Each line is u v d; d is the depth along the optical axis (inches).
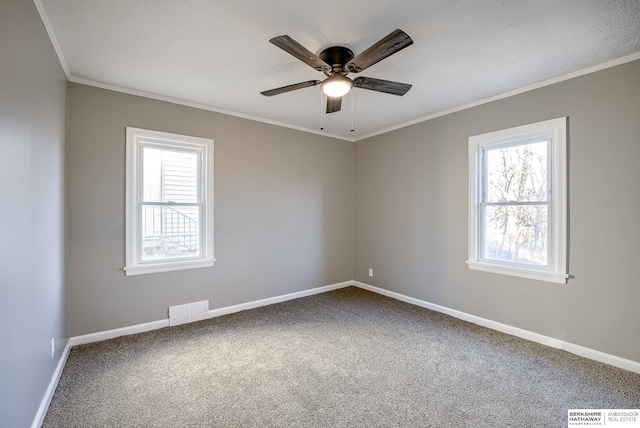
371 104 131.0
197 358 97.7
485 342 110.0
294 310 145.0
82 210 106.8
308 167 170.4
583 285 99.2
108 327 111.9
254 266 149.4
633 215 89.6
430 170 146.7
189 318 129.3
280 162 158.7
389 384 83.5
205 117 133.6
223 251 139.0
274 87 113.6
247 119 146.4
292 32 78.9
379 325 126.2
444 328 123.0
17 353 55.0
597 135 96.0
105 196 111.0
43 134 72.6
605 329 94.7
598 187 95.9
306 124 160.4
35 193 66.3
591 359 97.0
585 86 98.2
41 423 66.9
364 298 164.7
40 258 69.6
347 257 189.3
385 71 100.7
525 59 92.6
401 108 136.0
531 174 114.3
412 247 155.6
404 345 107.7
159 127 122.0
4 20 50.2
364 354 101.0
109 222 111.8
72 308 105.2
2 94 49.1
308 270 170.9
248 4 68.2
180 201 129.3
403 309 146.3
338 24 75.7
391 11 70.6
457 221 135.5
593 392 79.4
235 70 100.3
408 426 67.2
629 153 90.1
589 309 98.0
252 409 72.8
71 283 104.9
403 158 159.9
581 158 99.2
